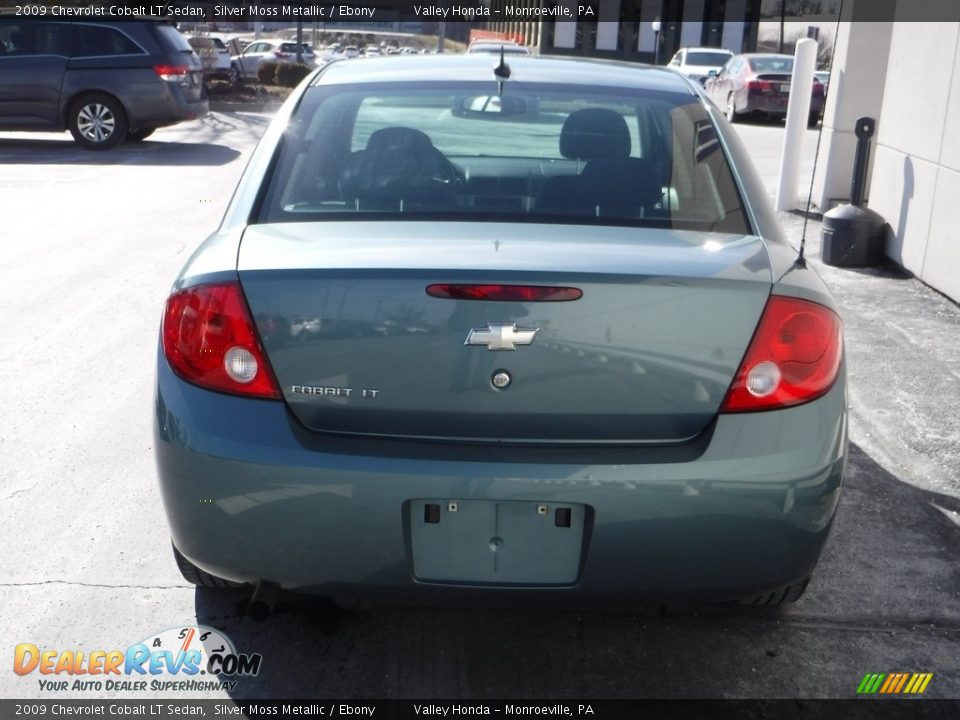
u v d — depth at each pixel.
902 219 7.46
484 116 3.12
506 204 2.82
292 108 3.25
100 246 8.04
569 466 2.33
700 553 2.39
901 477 4.13
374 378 2.38
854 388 5.08
